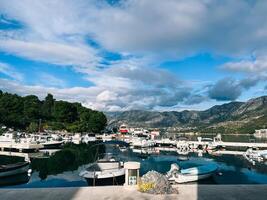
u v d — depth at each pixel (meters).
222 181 35.47
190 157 60.38
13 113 110.25
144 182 12.44
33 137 74.31
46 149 69.50
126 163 13.18
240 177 38.19
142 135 122.25
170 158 58.06
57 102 130.75
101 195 11.66
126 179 13.10
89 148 73.81
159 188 12.03
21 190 12.30
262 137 156.12
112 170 32.44
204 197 11.56
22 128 112.25
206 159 57.19
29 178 34.97
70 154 60.84
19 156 56.16
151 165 48.41
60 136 90.19
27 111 115.94
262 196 11.73
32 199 10.98
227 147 83.81
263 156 55.88
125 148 77.69
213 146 78.38
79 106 145.75
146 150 74.06
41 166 44.75
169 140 86.50
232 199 11.27
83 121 124.06
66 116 127.00
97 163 35.28
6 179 33.44
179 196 11.67
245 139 132.88
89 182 31.14
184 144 80.00
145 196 11.59
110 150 73.31
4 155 57.25
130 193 12.03
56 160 51.66
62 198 11.16
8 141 64.25
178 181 32.78
